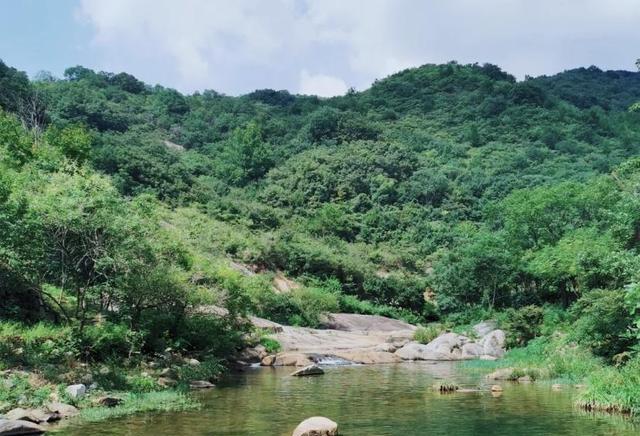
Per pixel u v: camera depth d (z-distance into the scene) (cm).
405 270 7462
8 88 7556
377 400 1855
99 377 1853
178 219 6094
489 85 14688
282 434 1345
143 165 7350
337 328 4984
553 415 1551
